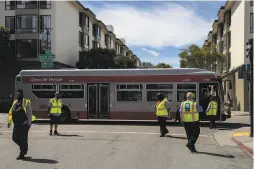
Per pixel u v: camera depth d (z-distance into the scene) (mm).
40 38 40312
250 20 33625
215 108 17156
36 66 40312
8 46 39031
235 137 13297
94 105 19422
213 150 10680
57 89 19734
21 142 8953
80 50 51031
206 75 18406
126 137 13469
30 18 40719
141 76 19094
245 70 14445
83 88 19531
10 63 39094
